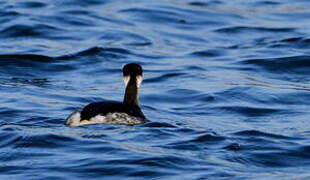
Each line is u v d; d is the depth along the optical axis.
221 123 15.94
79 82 19.91
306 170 12.55
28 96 17.83
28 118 15.70
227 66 21.59
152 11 27.06
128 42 23.81
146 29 25.30
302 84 19.86
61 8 26.72
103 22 25.64
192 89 19.00
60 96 18.03
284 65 21.59
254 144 13.79
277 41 24.16
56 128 14.45
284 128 15.34
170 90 18.97
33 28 24.47
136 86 15.35
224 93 18.61
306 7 28.39
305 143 13.91
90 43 23.48
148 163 12.33
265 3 29.00
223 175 11.97
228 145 13.61
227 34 25.23
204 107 17.59
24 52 22.08
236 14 27.30
